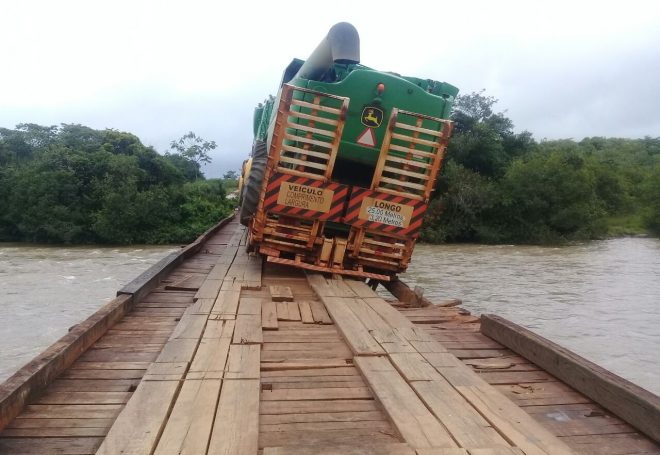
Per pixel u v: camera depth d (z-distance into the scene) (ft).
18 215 97.25
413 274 66.08
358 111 22.50
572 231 119.65
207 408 9.13
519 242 112.68
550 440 8.31
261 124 42.68
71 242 97.40
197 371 10.91
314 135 22.21
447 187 114.52
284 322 15.87
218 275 22.33
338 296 18.67
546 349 12.16
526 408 10.16
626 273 66.64
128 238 97.40
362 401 10.19
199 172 157.07
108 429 8.81
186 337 13.25
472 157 123.34
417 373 11.19
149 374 10.66
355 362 12.12
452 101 24.08
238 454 7.66
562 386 11.34
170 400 9.41
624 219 144.46
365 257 22.74
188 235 100.78
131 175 101.14
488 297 50.26
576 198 116.57
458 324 16.79
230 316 15.44
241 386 10.20
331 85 22.30
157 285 20.80
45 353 11.00
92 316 14.02
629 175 179.01
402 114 22.57
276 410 9.68
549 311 44.19
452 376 11.08
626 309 44.91
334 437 8.63
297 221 22.43
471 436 8.45
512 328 13.89
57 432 8.67
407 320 15.58
